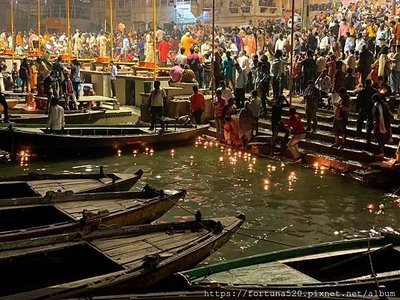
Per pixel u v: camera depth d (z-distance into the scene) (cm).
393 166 1391
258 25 3600
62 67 2331
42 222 966
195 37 3228
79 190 1088
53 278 754
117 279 673
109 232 814
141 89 2489
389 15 2702
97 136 1697
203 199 1293
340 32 2297
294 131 1658
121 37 3547
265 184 1425
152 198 1016
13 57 3378
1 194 1096
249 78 2230
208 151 1830
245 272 745
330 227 1116
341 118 1611
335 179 1468
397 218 1168
